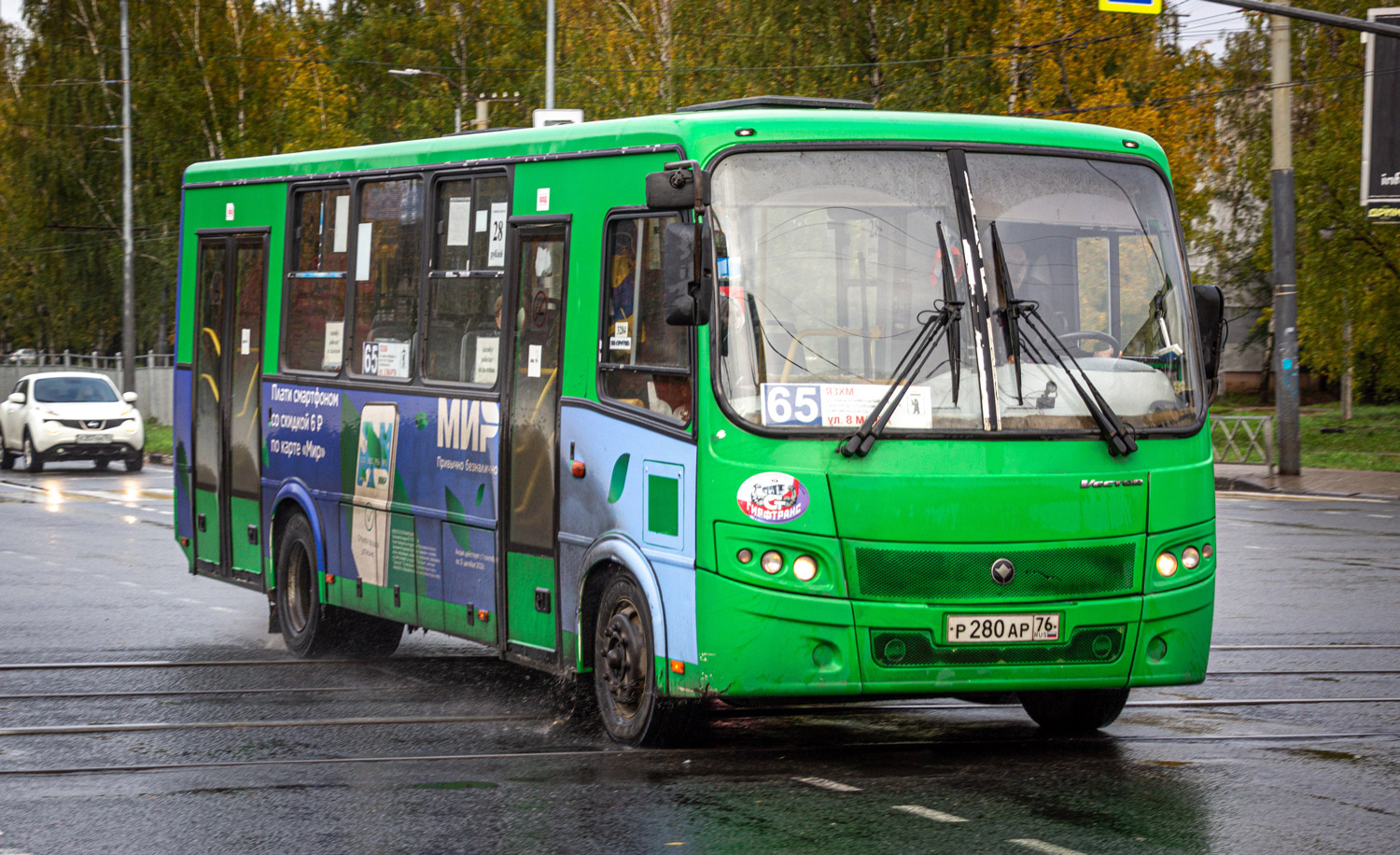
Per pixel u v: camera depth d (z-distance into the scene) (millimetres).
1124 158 8492
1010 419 7848
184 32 58719
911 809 6941
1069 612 7793
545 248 9344
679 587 7910
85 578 16062
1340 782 7477
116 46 59344
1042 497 7781
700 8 51219
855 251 7938
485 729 8984
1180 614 8055
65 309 63594
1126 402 8070
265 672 11016
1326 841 6391
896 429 7715
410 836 6543
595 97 55094
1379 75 29375
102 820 6863
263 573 12531
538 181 9445
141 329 65750
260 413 12602
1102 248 8273
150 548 18859
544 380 9242
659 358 8227
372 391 11094
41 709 9539
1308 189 37906
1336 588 15242
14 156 63312
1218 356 8438
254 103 59250
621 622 8477
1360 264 37469
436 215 10570
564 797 7211
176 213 58375
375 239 11250
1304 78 47750
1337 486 28453
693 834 6535
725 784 7477
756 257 7859
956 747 8461
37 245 61875
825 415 7730
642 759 8102
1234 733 8797
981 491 7707
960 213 8086
